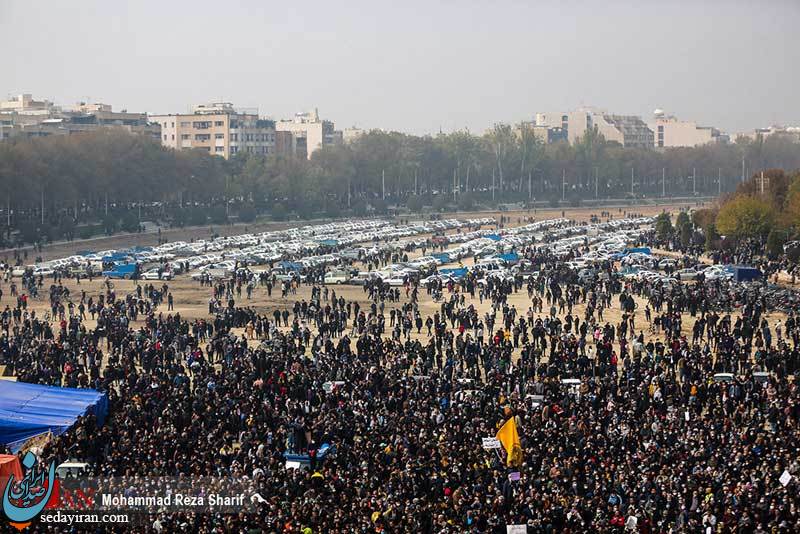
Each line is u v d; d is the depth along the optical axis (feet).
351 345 488.85
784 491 239.91
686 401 336.08
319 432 291.79
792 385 348.79
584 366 388.37
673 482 248.93
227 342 428.97
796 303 579.48
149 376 359.05
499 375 367.86
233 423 306.35
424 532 221.25
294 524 216.54
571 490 249.34
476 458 267.80
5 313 533.14
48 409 301.22
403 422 300.40
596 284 650.43
